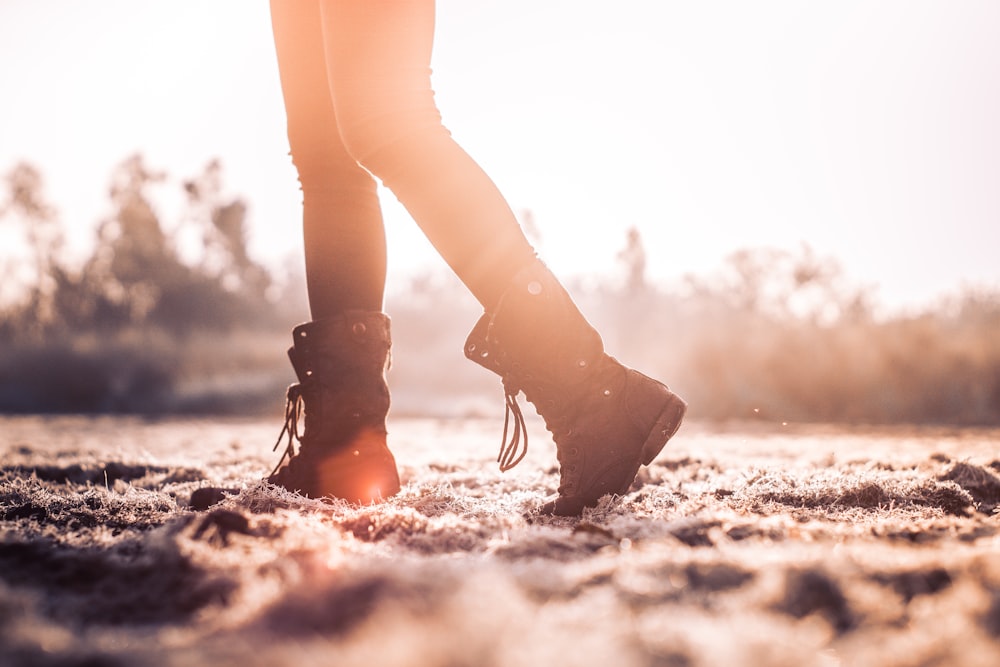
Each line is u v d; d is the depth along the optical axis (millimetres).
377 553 1477
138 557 1432
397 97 2131
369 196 2545
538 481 2920
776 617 986
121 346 24562
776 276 20125
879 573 1150
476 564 1311
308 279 2506
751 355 17344
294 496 2254
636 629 907
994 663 851
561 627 920
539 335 2189
